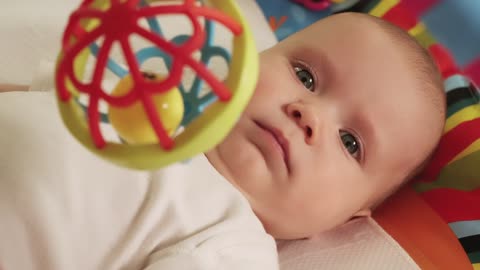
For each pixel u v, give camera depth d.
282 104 0.76
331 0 1.17
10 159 0.61
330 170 0.76
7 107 0.66
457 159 0.94
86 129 0.40
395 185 0.87
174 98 0.40
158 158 0.38
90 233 0.60
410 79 0.82
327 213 0.79
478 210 0.90
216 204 0.70
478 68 1.02
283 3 1.21
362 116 0.79
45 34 0.96
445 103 0.90
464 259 0.85
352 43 0.82
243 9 1.14
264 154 0.74
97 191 0.62
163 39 0.37
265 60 0.82
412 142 0.82
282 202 0.76
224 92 0.38
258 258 0.69
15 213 0.58
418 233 0.89
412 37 0.90
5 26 0.94
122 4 0.37
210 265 0.64
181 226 0.65
